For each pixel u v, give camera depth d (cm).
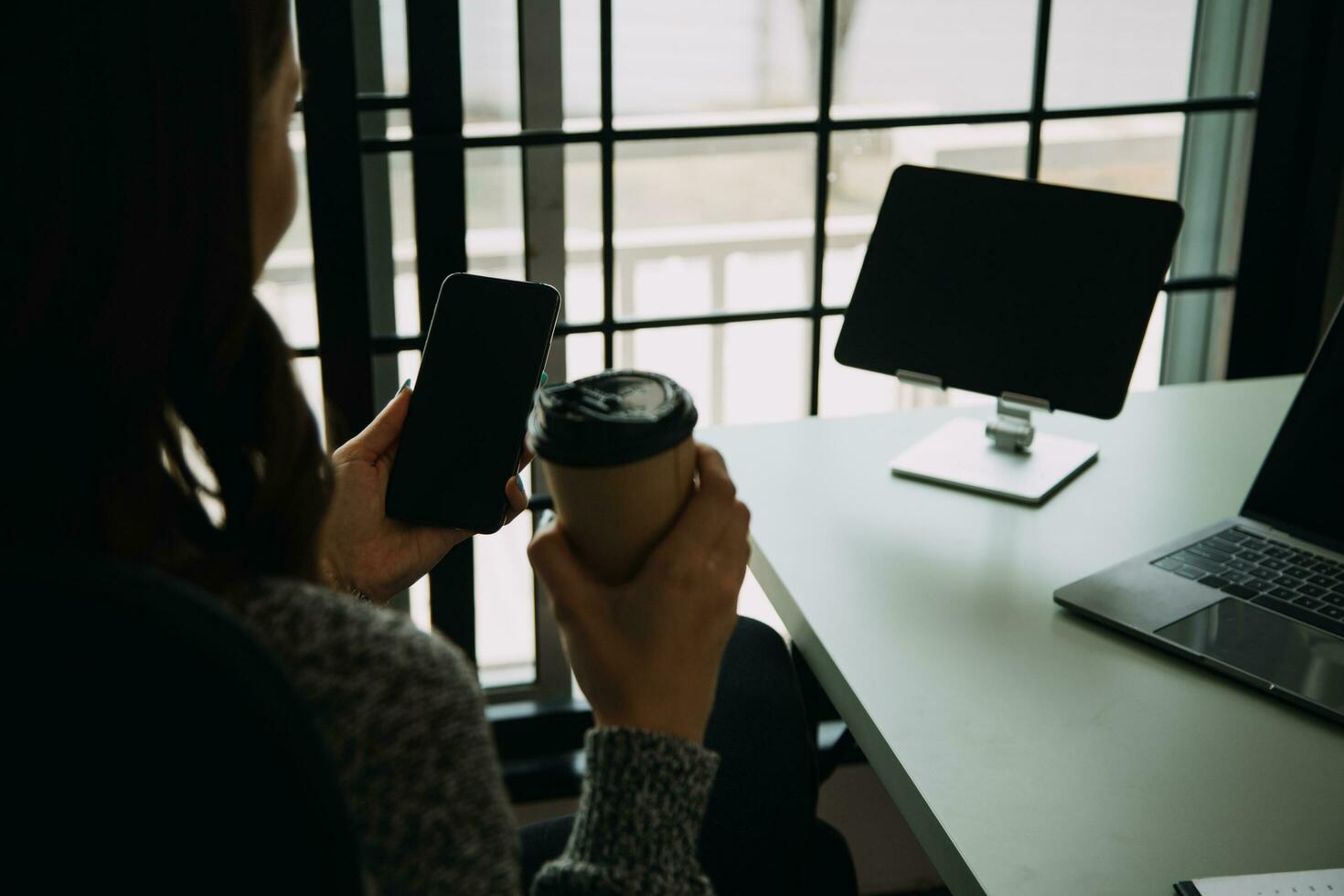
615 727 51
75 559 33
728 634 55
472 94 162
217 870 33
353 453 98
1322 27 177
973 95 176
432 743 39
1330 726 92
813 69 171
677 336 181
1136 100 181
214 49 42
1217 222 190
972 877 78
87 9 40
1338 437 113
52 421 43
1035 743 90
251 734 32
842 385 189
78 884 33
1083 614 105
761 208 177
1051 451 136
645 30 164
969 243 135
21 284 42
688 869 51
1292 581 108
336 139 156
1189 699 95
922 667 99
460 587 185
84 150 41
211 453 49
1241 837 81
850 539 119
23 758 32
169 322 44
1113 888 76
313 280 164
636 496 52
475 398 99
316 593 41
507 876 40
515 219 170
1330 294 190
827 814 192
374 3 155
